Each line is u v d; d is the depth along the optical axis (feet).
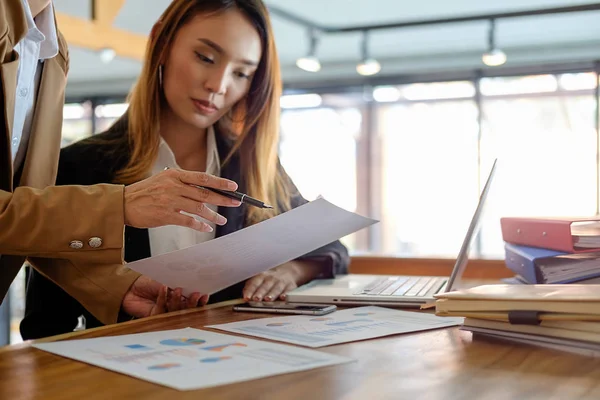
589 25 22.80
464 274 6.02
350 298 4.07
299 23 19.81
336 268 5.23
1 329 13.14
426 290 4.37
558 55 25.66
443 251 32.19
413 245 32.76
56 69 4.24
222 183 3.36
